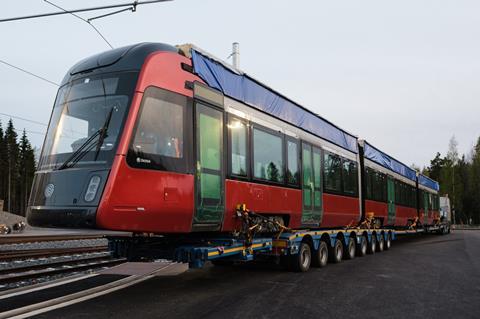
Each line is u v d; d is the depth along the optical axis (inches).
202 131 292.5
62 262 452.8
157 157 253.6
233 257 322.0
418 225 1096.8
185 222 271.3
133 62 263.1
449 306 276.2
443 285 355.9
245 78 356.8
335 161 546.6
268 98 390.9
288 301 283.4
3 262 464.1
